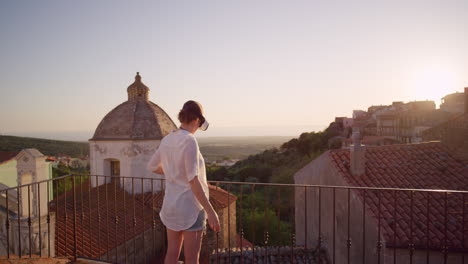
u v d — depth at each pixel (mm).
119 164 15305
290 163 43594
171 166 2389
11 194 9648
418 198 8156
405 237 6836
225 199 14102
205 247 12297
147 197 13352
